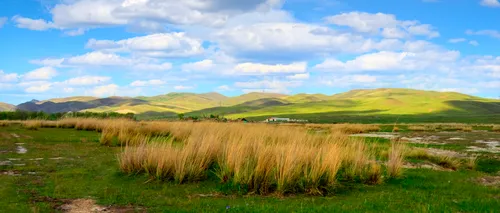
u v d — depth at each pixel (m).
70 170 12.39
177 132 22.66
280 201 9.34
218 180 11.38
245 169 10.63
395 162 12.79
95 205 8.43
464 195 10.23
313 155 12.20
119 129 23.66
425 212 7.99
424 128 42.81
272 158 11.05
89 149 17.86
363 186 11.32
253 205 8.66
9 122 37.94
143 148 12.82
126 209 8.17
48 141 21.08
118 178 11.42
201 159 12.30
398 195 10.04
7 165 12.90
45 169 12.47
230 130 20.28
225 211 8.03
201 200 9.17
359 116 194.38
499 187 11.54
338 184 11.06
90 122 30.27
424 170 14.37
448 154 19.56
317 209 8.27
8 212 7.55
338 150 12.97
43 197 8.93
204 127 23.02
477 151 20.72
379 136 31.19
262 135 16.58
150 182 11.06
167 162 11.50
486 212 8.23
